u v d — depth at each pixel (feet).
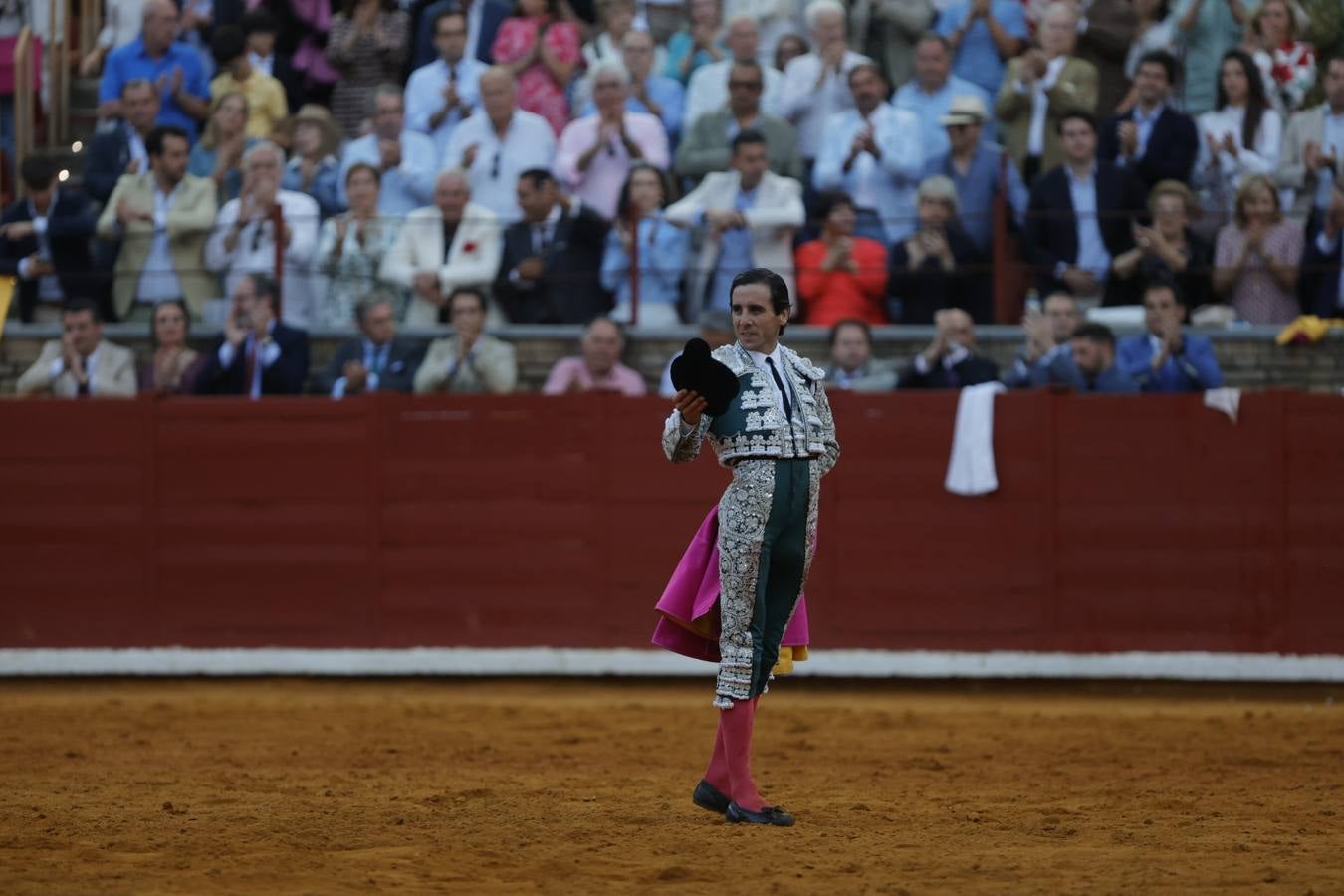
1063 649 128.98
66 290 144.25
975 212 136.15
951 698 123.95
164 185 143.74
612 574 132.67
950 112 136.87
